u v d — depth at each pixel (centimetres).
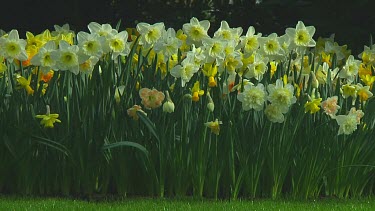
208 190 1077
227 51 1086
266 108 1045
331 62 1305
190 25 1084
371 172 1153
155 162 1073
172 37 1083
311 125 1102
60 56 1015
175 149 1064
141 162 1070
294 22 1809
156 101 1027
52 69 1055
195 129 1062
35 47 1095
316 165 1102
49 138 1070
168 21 2094
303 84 1125
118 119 1069
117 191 1086
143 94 1027
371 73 1212
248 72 1109
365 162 1135
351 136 1108
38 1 2147
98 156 1058
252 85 1033
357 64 1157
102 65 1064
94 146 1058
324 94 1138
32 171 1078
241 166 1069
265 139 1073
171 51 1084
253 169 1077
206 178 1078
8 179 1091
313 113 1097
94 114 1059
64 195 1074
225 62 1088
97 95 1062
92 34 1026
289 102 1037
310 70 1188
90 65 1040
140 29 1078
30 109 1055
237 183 1073
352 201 1084
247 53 1108
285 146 1080
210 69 1079
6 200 1011
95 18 2184
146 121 1033
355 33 1645
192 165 1064
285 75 1095
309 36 1128
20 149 1067
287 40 1129
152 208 945
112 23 2188
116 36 1044
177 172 1068
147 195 1084
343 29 1652
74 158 1062
